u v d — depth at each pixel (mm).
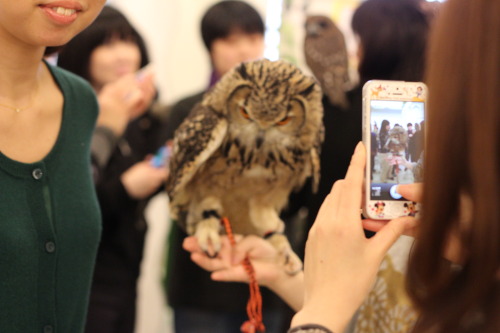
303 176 1247
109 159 2072
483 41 660
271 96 1157
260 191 1222
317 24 2711
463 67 678
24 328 1036
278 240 1244
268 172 1198
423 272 717
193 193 1247
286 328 2059
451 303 693
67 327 1124
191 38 3404
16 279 1014
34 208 1038
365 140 902
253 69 1180
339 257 826
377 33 1806
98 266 2061
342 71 2676
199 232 1200
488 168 648
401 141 914
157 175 2021
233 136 1183
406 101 918
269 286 1261
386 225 845
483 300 684
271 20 3285
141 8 3262
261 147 1177
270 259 1240
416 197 831
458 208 701
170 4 3387
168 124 2176
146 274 3301
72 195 1121
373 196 903
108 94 1849
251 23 2318
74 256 1118
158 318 3314
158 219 3328
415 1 1818
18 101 1066
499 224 647
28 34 965
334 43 2695
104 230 2039
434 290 714
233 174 1200
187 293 2125
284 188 1247
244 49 2316
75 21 995
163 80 3389
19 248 1007
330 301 805
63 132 1119
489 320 674
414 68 1809
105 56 2168
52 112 1126
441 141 690
